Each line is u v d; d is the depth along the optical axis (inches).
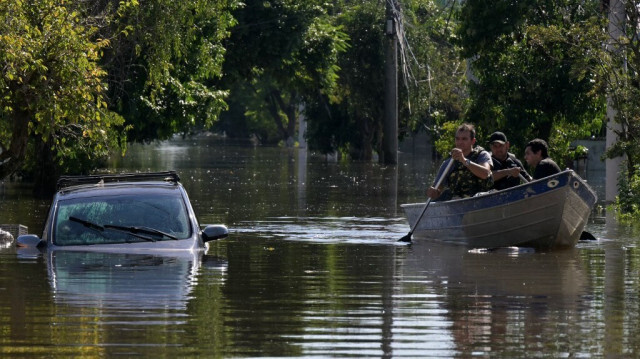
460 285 1243.2
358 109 6181.1
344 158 6648.6
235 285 1215.6
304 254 1583.4
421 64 5979.3
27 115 1914.4
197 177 4298.7
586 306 1090.7
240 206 2682.1
